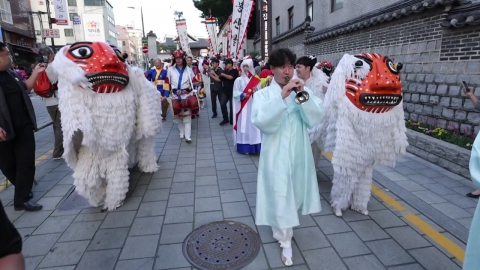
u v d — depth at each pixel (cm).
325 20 1016
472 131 444
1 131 298
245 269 240
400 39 581
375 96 263
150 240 279
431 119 515
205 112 941
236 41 935
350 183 298
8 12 2177
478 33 425
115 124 306
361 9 795
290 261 242
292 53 232
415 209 325
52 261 252
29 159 332
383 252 257
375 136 276
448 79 478
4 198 369
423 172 417
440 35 488
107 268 243
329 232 287
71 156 304
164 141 618
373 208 329
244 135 511
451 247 261
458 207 324
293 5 1316
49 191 387
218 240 277
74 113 280
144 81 364
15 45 2227
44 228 301
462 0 454
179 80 575
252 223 305
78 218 320
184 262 249
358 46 726
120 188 331
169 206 342
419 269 236
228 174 433
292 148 239
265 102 228
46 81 444
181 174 436
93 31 2519
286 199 234
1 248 101
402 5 582
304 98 219
